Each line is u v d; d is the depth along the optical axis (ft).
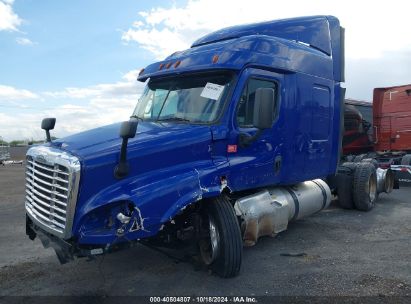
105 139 15.75
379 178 32.45
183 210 16.99
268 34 23.38
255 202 19.29
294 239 22.81
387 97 48.78
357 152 51.13
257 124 17.07
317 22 24.86
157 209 14.87
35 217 15.90
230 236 16.61
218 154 17.60
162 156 15.88
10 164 109.81
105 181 14.60
